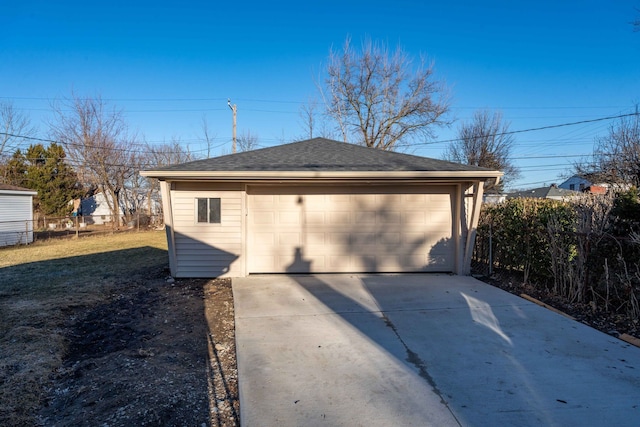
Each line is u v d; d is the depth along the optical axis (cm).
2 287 652
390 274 759
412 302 545
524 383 299
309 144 987
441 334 412
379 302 546
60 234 1961
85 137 2444
